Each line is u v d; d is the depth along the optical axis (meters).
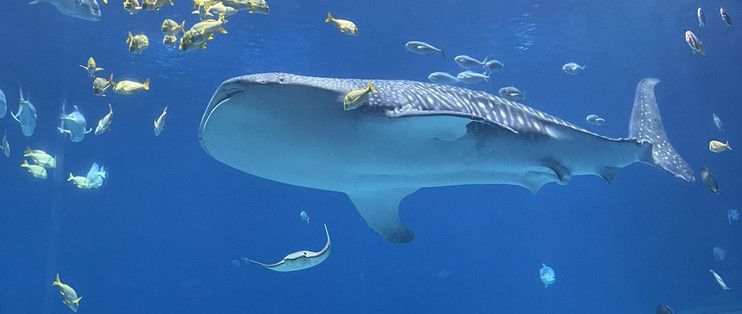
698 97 33.59
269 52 22.14
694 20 24.64
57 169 27.44
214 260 35.69
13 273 29.80
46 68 21.94
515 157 6.07
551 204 38.91
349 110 4.68
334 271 40.53
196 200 33.19
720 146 11.48
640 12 23.06
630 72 28.36
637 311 42.75
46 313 30.75
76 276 31.98
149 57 21.77
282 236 36.34
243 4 6.87
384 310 42.94
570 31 23.56
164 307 35.06
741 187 37.53
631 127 7.65
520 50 24.42
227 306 36.69
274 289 38.50
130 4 7.07
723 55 29.17
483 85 26.98
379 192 6.08
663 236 39.59
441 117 4.85
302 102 4.50
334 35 21.41
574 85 28.50
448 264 43.16
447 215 39.19
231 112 4.45
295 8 19.53
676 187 37.16
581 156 6.71
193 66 22.83
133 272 33.50
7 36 19.89
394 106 4.93
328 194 34.72
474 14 21.44
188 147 30.19
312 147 4.83
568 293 46.31
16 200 27.89
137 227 32.50
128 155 29.47
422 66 24.22
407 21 21.19
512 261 44.25
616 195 37.97
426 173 5.54
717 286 36.88
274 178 5.30
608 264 43.00
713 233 38.19
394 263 41.88
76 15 7.87
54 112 24.62
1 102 10.92
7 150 11.30
